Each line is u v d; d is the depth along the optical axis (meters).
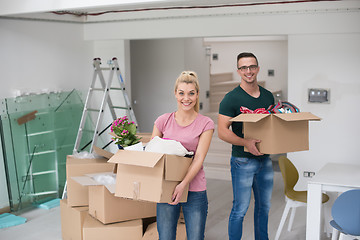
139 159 2.49
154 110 7.44
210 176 6.21
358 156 4.83
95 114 6.06
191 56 7.36
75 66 5.79
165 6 5.40
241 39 8.70
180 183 2.56
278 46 8.54
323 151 4.97
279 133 2.94
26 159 4.87
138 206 3.55
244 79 3.17
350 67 4.75
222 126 3.21
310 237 3.32
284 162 3.98
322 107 4.92
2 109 4.61
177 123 2.73
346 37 4.72
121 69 5.93
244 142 3.06
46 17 5.27
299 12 4.85
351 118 4.81
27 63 5.06
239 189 3.26
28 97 4.90
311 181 3.27
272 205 4.91
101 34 5.91
